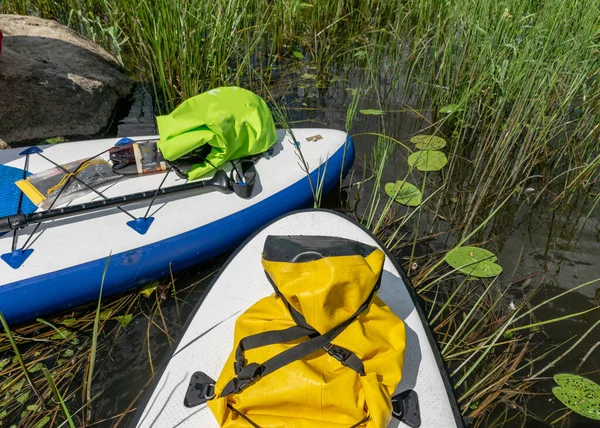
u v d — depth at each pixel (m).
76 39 3.42
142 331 1.88
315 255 1.27
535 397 1.67
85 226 1.96
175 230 2.03
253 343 1.28
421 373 1.45
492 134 2.83
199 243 2.07
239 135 2.16
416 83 3.56
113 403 1.64
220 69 3.14
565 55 2.61
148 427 1.33
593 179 2.66
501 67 2.82
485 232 2.36
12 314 1.80
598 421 1.60
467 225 2.29
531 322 1.92
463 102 2.85
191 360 1.50
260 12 3.60
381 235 2.30
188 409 1.36
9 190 2.03
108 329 1.88
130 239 1.96
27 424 1.58
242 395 1.22
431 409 1.37
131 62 3.70
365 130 3.06
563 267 2.17
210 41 3.13
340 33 4.25
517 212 2.49
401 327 1.37
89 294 1.91
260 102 2.30
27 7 4.12
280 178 2.30
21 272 1.81
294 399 1.18
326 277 1.17
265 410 1.22
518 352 1.81
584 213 2.48
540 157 2.76
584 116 2.76
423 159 2.63
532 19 3.07
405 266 2.15
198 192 2.15
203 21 3.09
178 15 2.92
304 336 1.27
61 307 1.90
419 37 3.79
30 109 2.81
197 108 2.15
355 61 3.89
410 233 2.34
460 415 1.37
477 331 1.85
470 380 1.72
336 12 4.13
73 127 2.94
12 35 3.13
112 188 2.09
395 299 1.68
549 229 2.38
